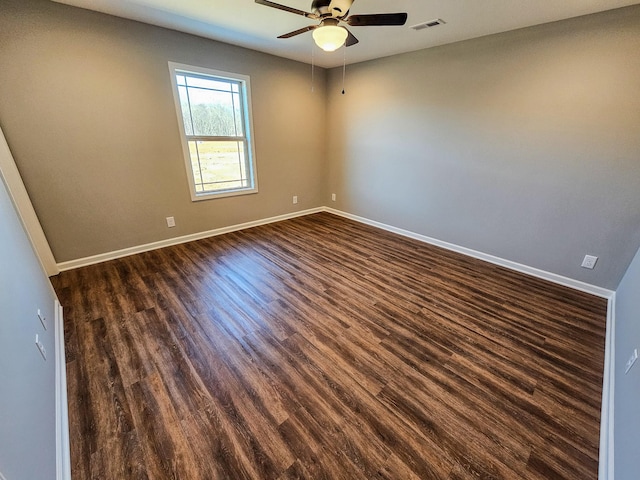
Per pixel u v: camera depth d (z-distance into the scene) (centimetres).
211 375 169
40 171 258
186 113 340
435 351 191
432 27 262
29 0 227
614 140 231
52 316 192
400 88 368
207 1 231
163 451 128
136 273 288
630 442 106
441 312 233
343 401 154
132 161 307
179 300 243
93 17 255
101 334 200
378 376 170
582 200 256
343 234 417
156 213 339
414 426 141
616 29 215
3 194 167
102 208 299
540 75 257
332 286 271
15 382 96
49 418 123
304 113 448
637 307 163
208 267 304
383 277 291
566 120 251
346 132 454
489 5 216
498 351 192
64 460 120
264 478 119
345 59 393
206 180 379
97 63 266
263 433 137
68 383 161
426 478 119
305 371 173
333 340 200
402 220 414
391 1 213
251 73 371
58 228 278
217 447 130
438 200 364
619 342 174
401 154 390
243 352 187
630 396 122
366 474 121
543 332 211
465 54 300
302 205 501
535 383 167
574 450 131
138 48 284
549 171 269
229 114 378
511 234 307
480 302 248
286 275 291
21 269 150
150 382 163
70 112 262
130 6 242
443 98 329
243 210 423
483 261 332
